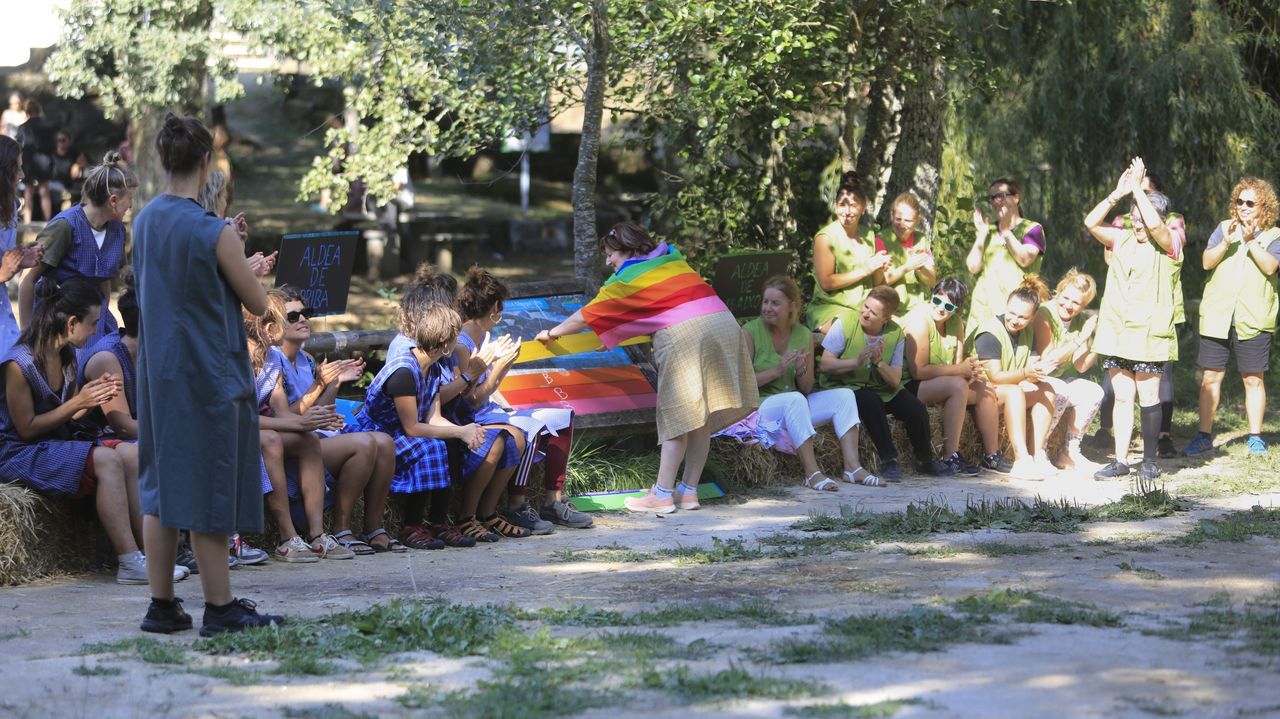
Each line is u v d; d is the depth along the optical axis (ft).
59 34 43.55
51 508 19.49
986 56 40.04
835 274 30.42
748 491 27.48
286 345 21.97
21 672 13.51
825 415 28.66
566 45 32.12
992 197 31.78
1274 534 21.34
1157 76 41.70
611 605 16.92
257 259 20.43
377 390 22.33
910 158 34.91
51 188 60.13
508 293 28.04
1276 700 11.82
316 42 35.12
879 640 14.12
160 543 15.42
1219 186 42.98
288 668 13.53
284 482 20.85
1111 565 18.90
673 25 28.91
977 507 25.02
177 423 14.92
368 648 14.51
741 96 29.55
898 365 29.27
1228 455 31.50
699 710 11.80
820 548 20.90
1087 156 43.39
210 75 44.32
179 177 15.40
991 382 29.84
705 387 25.23
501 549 21.98
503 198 75.51
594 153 30.60
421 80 32.91
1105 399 33.53
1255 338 31.30
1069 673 12.78
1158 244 28.48
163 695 12.64
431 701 12.29
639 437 28.86
